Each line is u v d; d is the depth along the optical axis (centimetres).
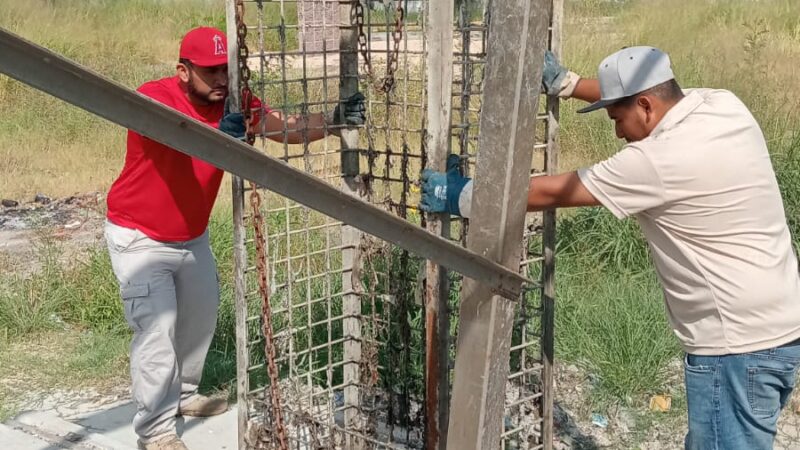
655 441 465
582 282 627
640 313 554
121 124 190
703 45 1234
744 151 307
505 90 256
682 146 301
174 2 1992
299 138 388
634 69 316
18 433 463
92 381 530
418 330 452
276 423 360
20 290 620
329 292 402
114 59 1536
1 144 1086
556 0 355
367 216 229
